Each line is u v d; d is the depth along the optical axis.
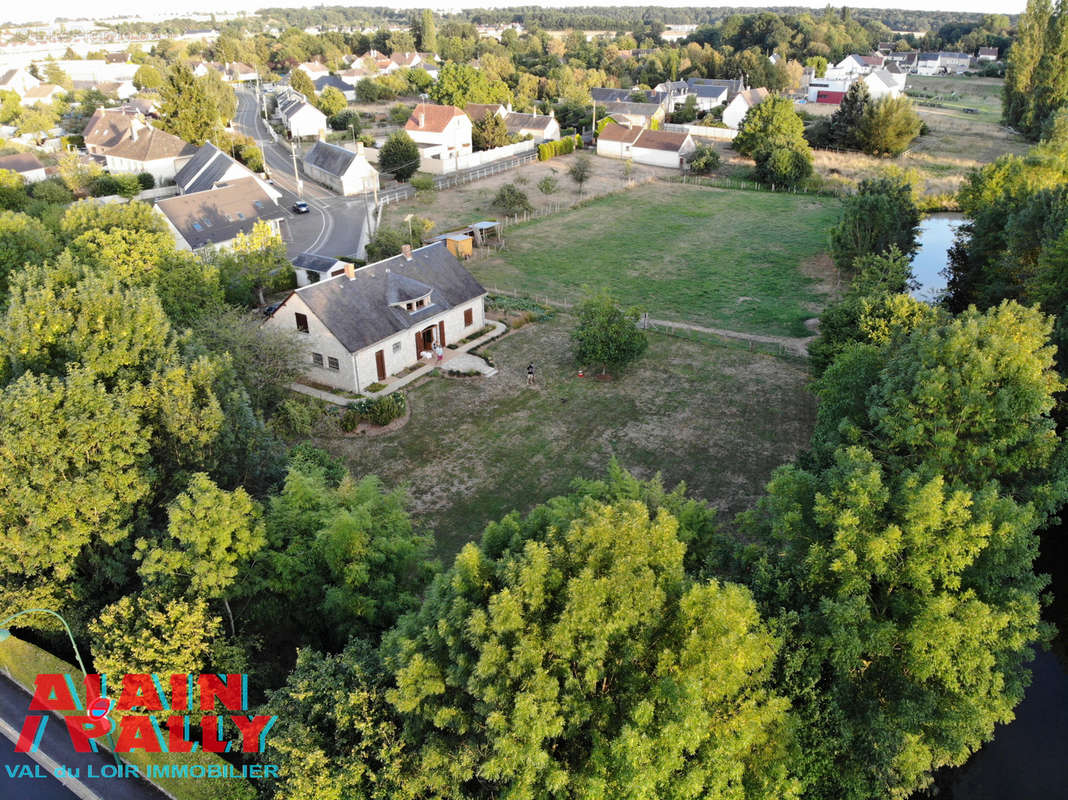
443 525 33.72
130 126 107.62
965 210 74.44
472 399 45.38
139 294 32.62
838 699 19.36
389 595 24.42
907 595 20.28
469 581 18.75
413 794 17.61
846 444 28.52
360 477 37.19
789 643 19.66
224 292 48.69
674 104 158.25
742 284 66.00
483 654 16.55
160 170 99.00
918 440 26.00
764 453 39.28
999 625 19.00
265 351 38.84
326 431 41.31
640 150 115.88
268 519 25.41
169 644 21.52
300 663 20.70
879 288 44.75
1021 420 25.61
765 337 54.53
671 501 23.95
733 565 23.66
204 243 66.88
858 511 20.41
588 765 16.44
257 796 20.84
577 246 76.81
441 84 140.62
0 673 27.61
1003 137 123.50
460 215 86.50
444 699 18.16
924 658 19.20
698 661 16.84
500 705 16.70
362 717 18.80
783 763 17.64
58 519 25.09
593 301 47.75
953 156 110.94
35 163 97.19
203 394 30.05
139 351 30.88
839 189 96.12
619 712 17.08
